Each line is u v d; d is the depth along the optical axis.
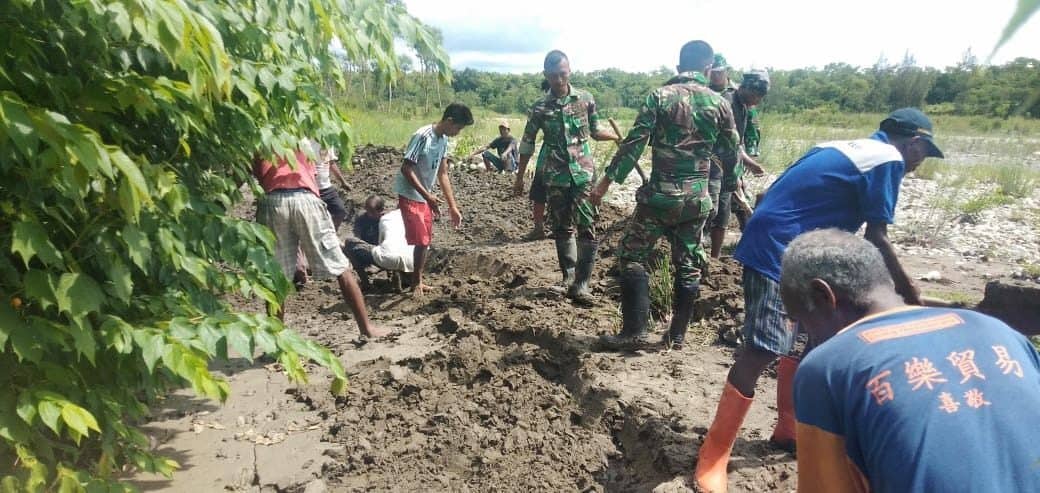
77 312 2.43
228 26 2.94
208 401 4.72
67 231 2.80
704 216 4.93
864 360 1.79
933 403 1.68
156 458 3.39
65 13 2.36
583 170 6.34
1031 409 1.68
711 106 4.74
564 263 6.64
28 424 2.54
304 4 2.94
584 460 3.95
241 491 3.75
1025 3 0.39
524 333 5.35
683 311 5.07
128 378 3.12
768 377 4.64
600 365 4.77
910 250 8.03
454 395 4.62
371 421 4.41
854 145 3.25
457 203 10.73
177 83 2.60
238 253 3.36
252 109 3.45
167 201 2.77
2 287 2.63
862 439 1.75
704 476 3.32
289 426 4.40
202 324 2.89
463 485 3.81
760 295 3.31
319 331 6.11
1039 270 6.91
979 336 1.81
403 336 5.71
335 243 5.44
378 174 12.75
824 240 2.16
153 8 1.99
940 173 13.25
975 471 1.59
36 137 2.06
